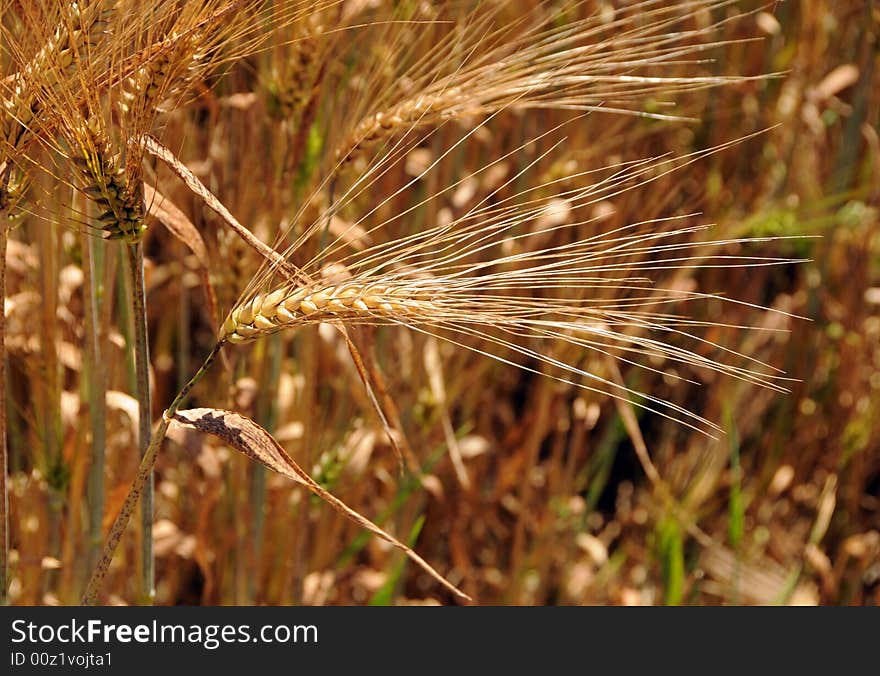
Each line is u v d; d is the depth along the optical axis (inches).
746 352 283.3
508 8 213.8
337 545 241.1
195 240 136.1
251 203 179.2
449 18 189.2
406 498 222.4
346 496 229.8
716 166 278.1
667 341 280.8
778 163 288.8
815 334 290.4
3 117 105.9
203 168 176.1
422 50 182.7
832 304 289.4
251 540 194.2
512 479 271.6
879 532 296.8
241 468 190.7
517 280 104.1
